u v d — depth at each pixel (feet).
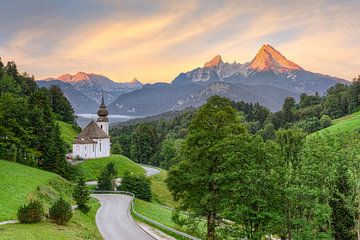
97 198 269.03
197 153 136.36
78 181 200.85
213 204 133.18
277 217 122.62
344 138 204.03
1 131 269.85
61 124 569.64
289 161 148.97
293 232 133.08
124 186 305.53
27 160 277.03
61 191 223.30
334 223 160.66
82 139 411.54
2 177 192.65
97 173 376.68
